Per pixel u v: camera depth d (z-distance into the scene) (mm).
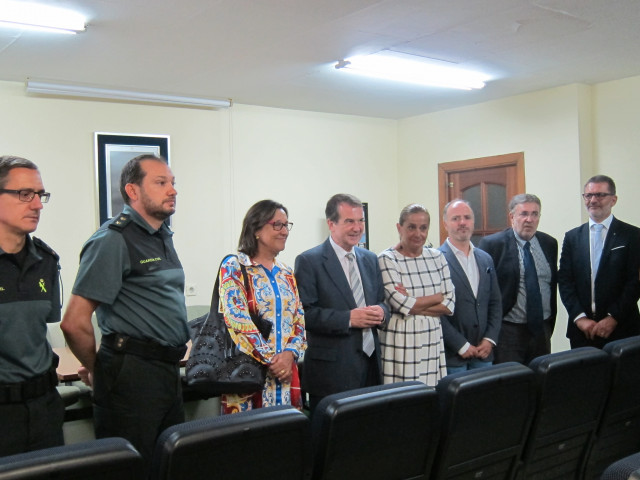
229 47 4000
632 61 4547
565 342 5324
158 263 2393
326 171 6336
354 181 6531
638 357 2654
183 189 5492
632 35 3924
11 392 1982
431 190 6457
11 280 2025
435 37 3898
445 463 2088
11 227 2008
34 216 2043
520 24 3684
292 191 6121
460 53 4270
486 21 3617
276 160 6020
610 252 3922
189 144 5523
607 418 2621
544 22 3656
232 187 5754
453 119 6191
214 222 5652
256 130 5902
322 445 1795
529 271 3820
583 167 5203
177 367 2463
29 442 2029
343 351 2922
